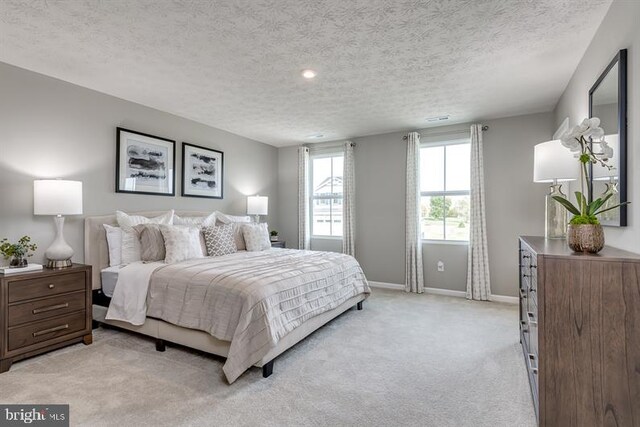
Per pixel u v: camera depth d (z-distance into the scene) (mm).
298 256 3650
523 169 4168
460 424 1757
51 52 2562
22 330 2410
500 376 2266
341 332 3111
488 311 3801
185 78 3057
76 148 3213
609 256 1517
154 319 2697
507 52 2559
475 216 4336
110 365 2406
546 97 3561
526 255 2367
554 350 1561
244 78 3059
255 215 5406
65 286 2674
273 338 2189
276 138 5492
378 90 3355
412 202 4773
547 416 1571
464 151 4668
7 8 1990
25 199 2869
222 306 2344
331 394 2045
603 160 1693
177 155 4230
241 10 2016
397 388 2117
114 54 2596
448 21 2139
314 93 3445
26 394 2018
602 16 2084
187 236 3326
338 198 5648
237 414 1835
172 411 1854
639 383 1447
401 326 3281
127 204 3650
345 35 2307
